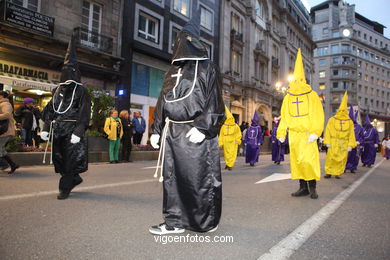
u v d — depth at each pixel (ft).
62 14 49.90
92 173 24.75
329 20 241.55
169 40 69.87
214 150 9.50
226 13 88.69
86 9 53.88
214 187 9.32
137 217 11.43
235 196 16.29
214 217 9.29
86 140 15.02
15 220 10.73
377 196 17.54
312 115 15.98
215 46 84.43
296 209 13.52
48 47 47.75
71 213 11.79
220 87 9.65
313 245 9.02
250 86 96.78
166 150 9.66
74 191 16.44
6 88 41.19
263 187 19.56
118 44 58.18
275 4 117.80
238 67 95.81
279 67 121.29
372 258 8.21
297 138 16.33
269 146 71.61
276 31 119.34
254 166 36.09
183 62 10.00
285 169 32.19
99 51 52.80
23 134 33.94
